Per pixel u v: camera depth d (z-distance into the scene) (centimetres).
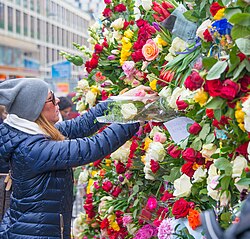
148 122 237
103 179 291
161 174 223
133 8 281
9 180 277
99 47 270
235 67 155
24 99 242
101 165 290
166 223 199
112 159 265
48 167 234
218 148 178
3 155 243
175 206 191
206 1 186
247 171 161
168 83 211
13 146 238
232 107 157
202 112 183
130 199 250
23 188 240
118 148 242
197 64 184
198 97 163
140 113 214
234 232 105
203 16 194
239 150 162
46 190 240
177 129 203
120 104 220
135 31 256
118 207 263
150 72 233
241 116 153
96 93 298
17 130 241
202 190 186
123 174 262
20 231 241
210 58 161
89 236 321
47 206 240
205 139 184
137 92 217
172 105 199
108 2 283
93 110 288
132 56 234
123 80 264
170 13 212
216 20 166
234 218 158
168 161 215
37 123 247
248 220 104
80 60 317
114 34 267
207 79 155
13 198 247
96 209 304
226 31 159
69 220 252
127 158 254
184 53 194
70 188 252
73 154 230
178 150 205
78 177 335
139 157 247
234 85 153
